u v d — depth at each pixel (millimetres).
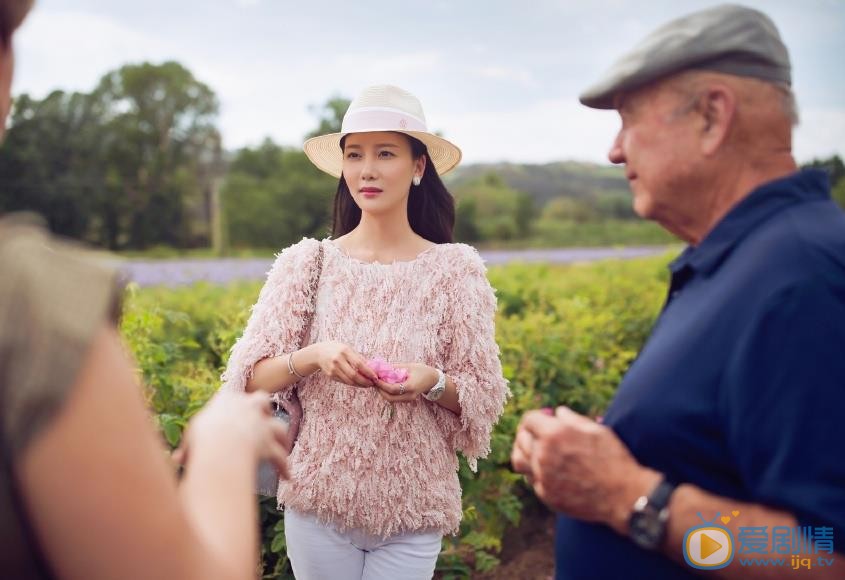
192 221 54344
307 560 2197
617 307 6980
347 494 2105
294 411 2193
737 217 1210
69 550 706
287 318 2221
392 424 2146
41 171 48156
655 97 1260
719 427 1142
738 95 1202
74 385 689
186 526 758
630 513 1168
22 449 685
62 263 735
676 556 1146
